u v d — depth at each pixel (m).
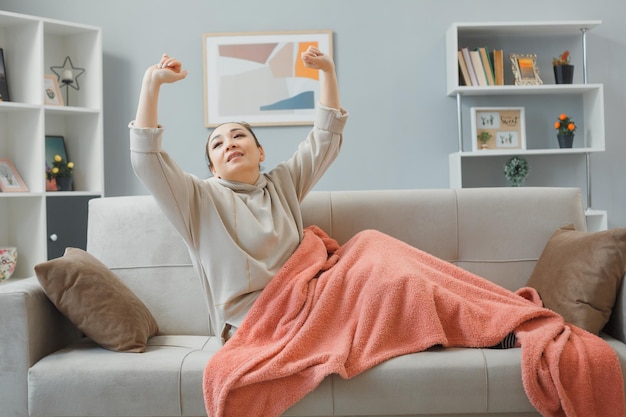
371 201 2.25
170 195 1.88
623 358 1.63
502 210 2.24
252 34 3.97
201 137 4.02
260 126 3.99
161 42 4.01
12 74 3.68
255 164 2.10
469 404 1.62
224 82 3.98
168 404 1.65
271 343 1.78
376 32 4.00
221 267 1.93
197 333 2.15
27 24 3.61
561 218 2.24
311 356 1.65
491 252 2.23
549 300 1.95
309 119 3.98
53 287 1.82
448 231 2.23
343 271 1.85
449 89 3.92
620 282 1.84
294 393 1.60
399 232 2.22
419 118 4.01
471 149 4.01
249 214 1.99
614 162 4.03
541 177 4.03
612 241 1.85
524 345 1.62
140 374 1.66
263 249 1.97
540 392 1.58
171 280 2.18
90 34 3.84
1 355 1.72
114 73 4.01
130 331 1.83
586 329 1.81
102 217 2.23
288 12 3.99
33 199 3.61
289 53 3.98
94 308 1.83
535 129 4.04
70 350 1.84
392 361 1.65
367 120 4.01
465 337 1.74
